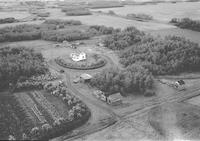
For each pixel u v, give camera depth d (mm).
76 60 121438
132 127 71062
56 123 69812
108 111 79125
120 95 85688
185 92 93000
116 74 98125
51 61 121312
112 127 70875
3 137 64250
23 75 99812
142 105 83062
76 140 64938
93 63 117625
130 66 106812
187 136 67312
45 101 83625
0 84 92125
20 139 63688
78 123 70750
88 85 96750
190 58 113750
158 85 98125
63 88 90125
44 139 64375
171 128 70750
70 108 79438
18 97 85812
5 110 77375
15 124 70312
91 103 83562
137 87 92375
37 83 94125
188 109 80812
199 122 73688
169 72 108562
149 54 118375
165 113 78250
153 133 68438
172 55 116312
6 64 101062
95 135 67188
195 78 105625
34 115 75188
